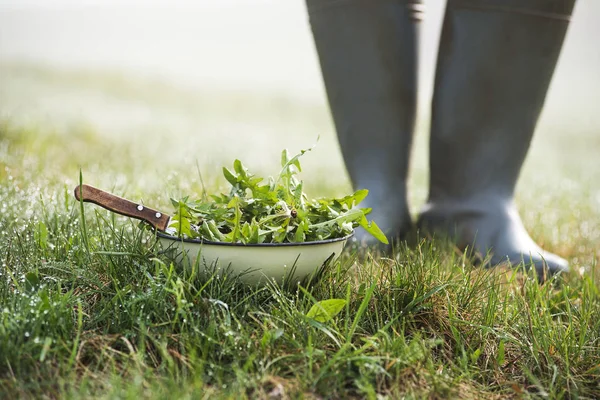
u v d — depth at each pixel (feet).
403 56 5.84
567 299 4.43
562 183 9.55
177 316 3.71
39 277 4.29
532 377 3.61
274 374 3.47
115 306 3.83
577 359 3.98
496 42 5.58
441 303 4.30
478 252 5.76
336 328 3.71
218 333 3.63
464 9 5.68
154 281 3.94
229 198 4.49
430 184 6.24
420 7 5.99
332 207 4.48
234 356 3.49
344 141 6.08
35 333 3.49
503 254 5.67
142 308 3.74
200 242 3.95
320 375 3.36
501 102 5.71
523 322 4.30
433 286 4.38
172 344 3.66
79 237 4.70
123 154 9.49
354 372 3.52
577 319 4.52
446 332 4.15
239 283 4.04
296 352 3.60
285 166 4.46
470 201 5.90
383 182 5.94
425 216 6.15
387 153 5.95
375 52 5.76
